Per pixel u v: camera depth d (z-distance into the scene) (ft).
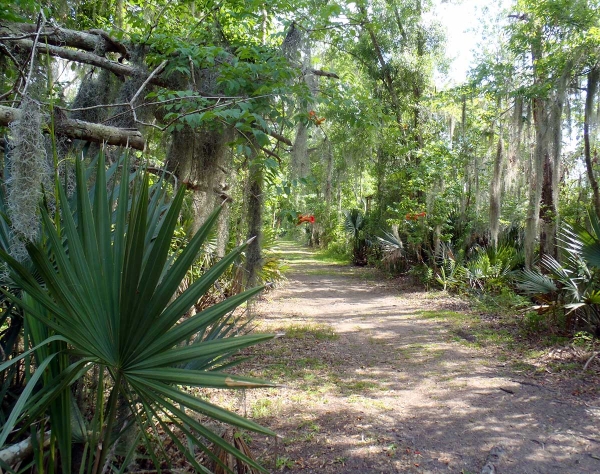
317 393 18.06
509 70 36.81
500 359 22.67
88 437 7.50
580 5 29.99
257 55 16.08
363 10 23.72
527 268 29.63
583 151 35.78
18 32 14.56
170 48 15.46
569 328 25.41
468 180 46.44
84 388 9.33
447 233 48.11
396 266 55.83
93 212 6.44
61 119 10.62
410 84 50.88
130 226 5.79
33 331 6.87
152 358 5.80
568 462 12.76
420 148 49.08
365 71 51.01
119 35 17.13
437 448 13.62
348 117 19.54
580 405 16.71
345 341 26.58
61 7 16.01
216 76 17.22
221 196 18.75
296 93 15.28
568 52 29.55
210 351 5.64
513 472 12.23
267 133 15.12
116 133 11.78
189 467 9.80
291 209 17.70
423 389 18.71
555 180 28.37
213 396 17.28
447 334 28.02
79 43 16.80
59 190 6.32
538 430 14.79
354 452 13.30
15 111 8.96
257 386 5.39
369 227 60.80
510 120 35.63
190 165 17.25
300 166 18.24
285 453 13.16
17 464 7.63
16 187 6.19
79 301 5.74
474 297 38.19
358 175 44.91
